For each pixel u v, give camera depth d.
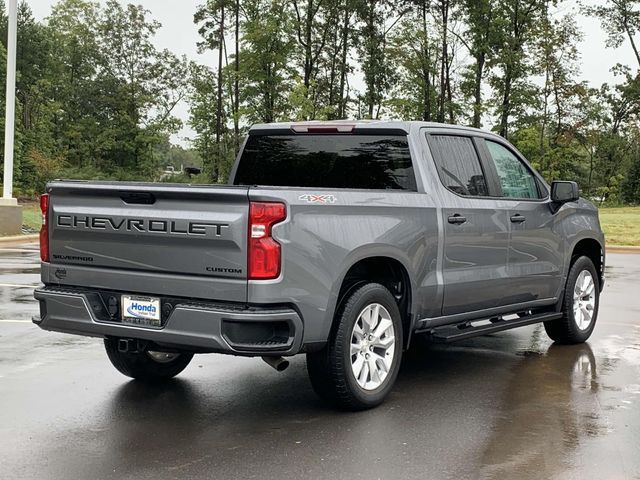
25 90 69.75
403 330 5.73
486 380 6.18
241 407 5.30
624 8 60.88
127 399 5.46
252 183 6.69
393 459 4.26
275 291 4.57
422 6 54.22
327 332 4.88
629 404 5.45
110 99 70.06
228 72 54.47
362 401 5.16
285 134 6.53
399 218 5.43
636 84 68.25
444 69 54.19
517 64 54.59
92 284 5.14
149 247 4.87
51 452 4.33
